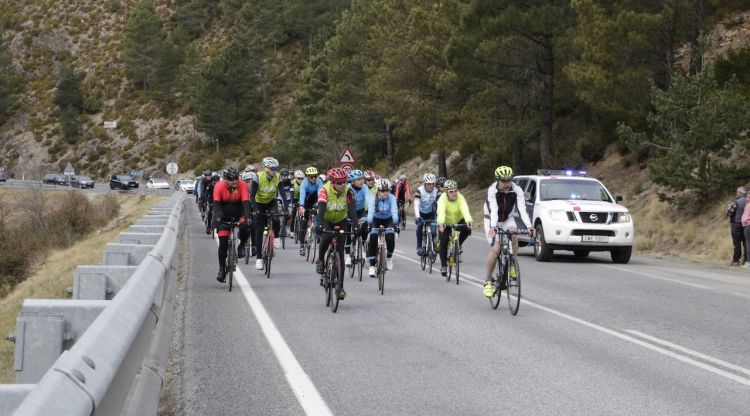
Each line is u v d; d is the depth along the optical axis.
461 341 8.77
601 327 9.87
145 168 116.69
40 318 4.72
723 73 28.86
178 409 5.91
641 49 28.11
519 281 10.69
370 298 12.34
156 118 125.88
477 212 38.12
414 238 26.39
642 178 30.34
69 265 21.25
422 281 14.82
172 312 10.04
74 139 127.00
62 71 134.00
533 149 41.50
